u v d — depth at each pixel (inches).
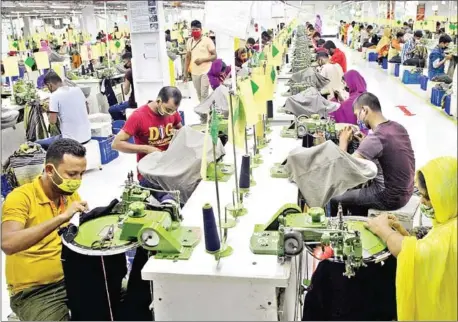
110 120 237.5
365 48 552.7
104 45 407.8
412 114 275.9
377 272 70.1
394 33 502.9
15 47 398.3
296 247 68.1
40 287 83.1
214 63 279.9
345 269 68.2
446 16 510.3
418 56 406.0
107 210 83.2
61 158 80.1
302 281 94.3
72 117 195.6
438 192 64.7
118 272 76.0
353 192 120.3
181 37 543.5
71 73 324.8
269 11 269.1
